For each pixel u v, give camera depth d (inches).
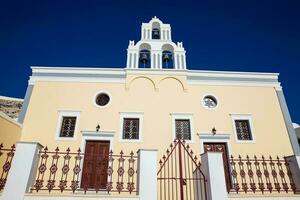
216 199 223.0
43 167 229.1
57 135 430.0
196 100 482.6
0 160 352.8
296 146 441.4
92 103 468.8
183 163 412.5
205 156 251.4
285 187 303.1
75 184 233.3
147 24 611.8
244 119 470.3
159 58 540.4
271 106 486.9
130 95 481.4
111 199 215.0
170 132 446.6
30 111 450.3
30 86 477.1
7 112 886.4
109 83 493.0
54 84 483.8
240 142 443.5
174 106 474.0
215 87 501.4
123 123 455.8
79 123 446.3
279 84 514.3
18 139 415.2
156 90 487.2
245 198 242.1
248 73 518.3
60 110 455.8
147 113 463.5
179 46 572.7
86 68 500.4
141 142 433.4
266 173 301.9
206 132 450.9
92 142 435.5
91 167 405.7
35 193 208.5
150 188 219.3
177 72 506.3
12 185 205.6
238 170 410.6
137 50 548.4
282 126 466.0
